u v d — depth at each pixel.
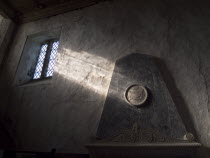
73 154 3.96
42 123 4.72
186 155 3.00
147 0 5.03
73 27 5.73
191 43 4.08
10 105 5.46
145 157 3.21
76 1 5.98
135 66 4.16
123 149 3.35
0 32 6.73
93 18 5.55
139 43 4.57
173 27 4.39
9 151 3.42
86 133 4.11
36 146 4.50
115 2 5.45
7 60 6.29
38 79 5.90
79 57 5.15
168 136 3.22
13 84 5.74
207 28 4.06
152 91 3.72
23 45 6.30
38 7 6.45
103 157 3.49
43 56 6.37
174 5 4.63
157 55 4.24
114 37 4.95
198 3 4.39
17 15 6.93
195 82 3.72
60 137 4.34
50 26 6.19
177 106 3.61
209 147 3.16
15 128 5.03
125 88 3.98
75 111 4.50
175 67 3.99
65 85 4.95
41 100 5.07
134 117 3.62
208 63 3.77
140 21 4.84
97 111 4.24
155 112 3.51
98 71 4.71
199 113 3.46
